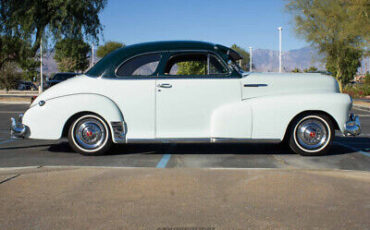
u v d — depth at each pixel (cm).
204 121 616
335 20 3356
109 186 420
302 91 625
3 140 810
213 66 624
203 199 378
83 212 345
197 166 549
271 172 484
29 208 354
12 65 4269
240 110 607
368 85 4309
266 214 341
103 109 609
